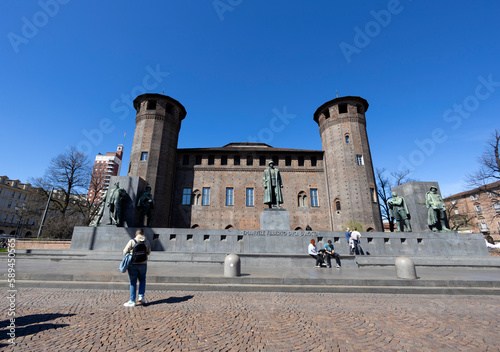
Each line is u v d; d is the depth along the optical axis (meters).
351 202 32.00
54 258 13.74
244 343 4.11
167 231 16.53
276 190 16.92
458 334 4.66
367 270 11.66
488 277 9.97
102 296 7.02
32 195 38.47
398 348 4.04
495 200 34.97
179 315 5.48
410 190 19.25
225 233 16.23
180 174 36.09
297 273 10.32
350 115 35.56
